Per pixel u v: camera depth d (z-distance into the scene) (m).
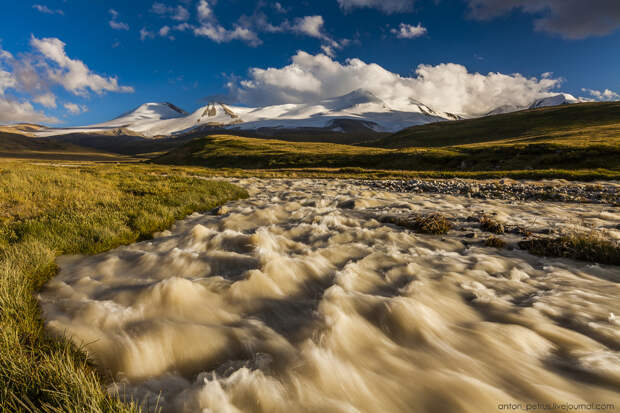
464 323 3.62
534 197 14.46
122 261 5.57
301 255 5.82
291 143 118.56
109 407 2.11
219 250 6.20
